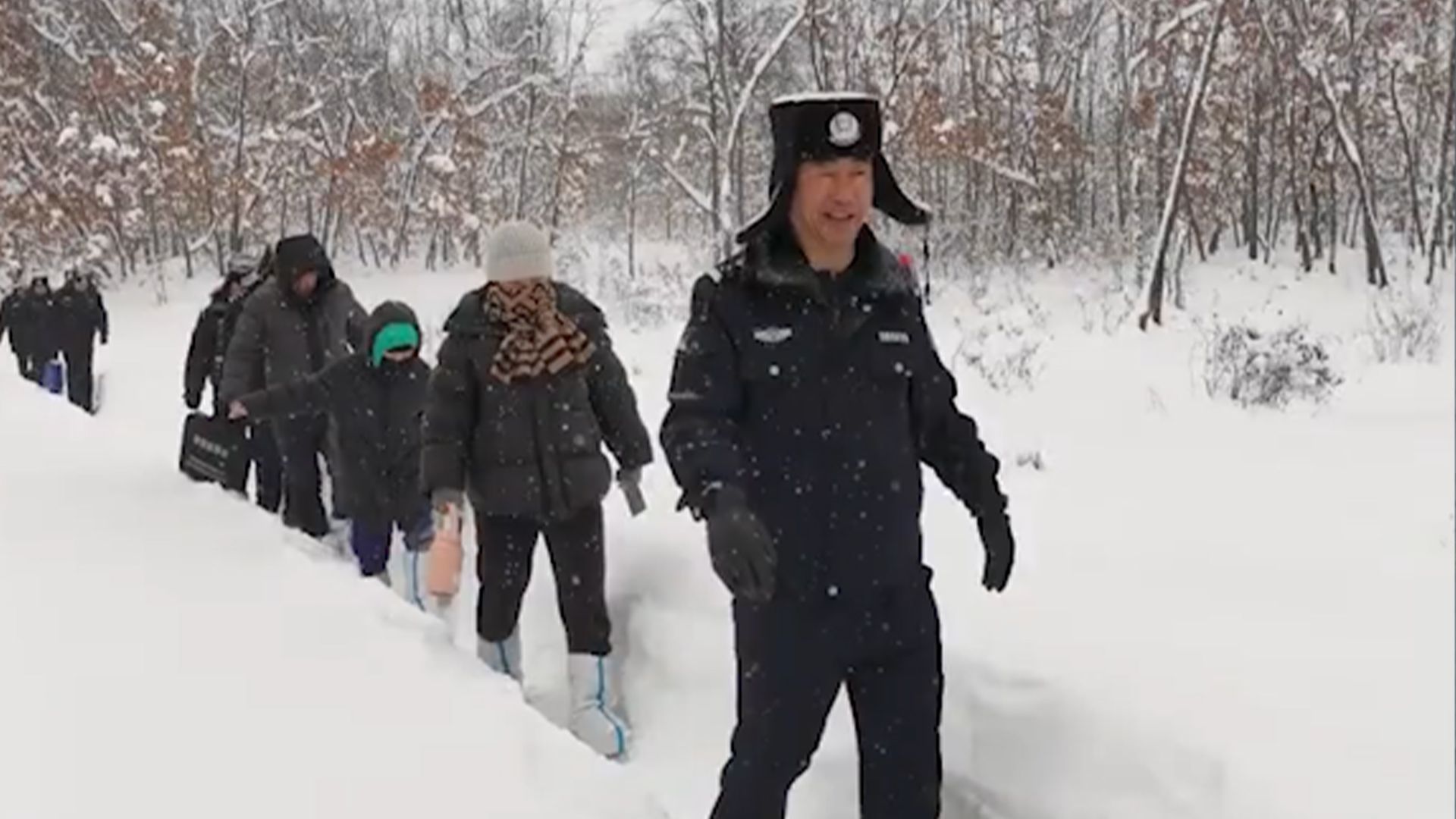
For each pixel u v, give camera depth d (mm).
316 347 7141
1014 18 35906
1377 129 33656
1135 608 4688
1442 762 3275
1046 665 4008
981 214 34188
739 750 3295
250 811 3270
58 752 3584
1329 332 19078
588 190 45281
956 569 5391
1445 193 30812
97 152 34156
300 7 41844
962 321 22750
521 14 41531
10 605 4891
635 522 6055
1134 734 3619
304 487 7047
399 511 6156
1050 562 5578
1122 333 20391
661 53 34844
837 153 3119
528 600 5844
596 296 28875
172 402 14938
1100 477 8422
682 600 5293
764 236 3229
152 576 5320
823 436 3178
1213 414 11539
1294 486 7824
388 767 3541
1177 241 28125
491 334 4789
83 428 9305
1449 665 3895
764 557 2980
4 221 32938
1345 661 4027
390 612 4898
